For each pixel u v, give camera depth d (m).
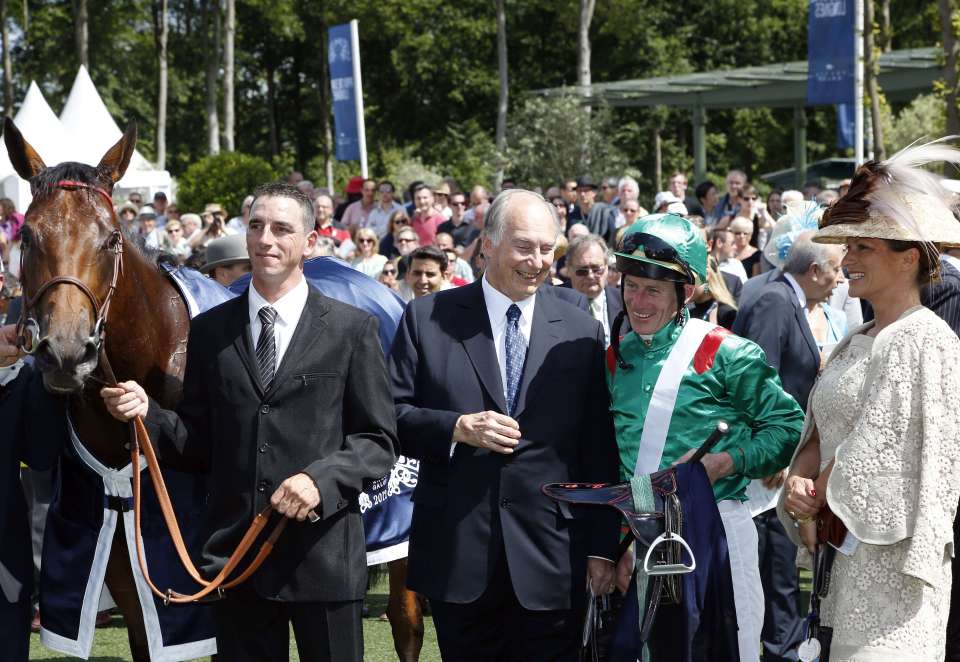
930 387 2.82
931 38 31.03
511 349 3.35
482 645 3.34
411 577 3.35
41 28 34.22
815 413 3.08
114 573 3.80
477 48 36.66
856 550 2.92
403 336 3.42
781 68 18.81
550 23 36.25
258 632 3.24
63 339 3.24
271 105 40.94
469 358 3.32
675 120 35.94
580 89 23.06
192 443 3.29
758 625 3.32
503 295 3.37
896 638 2.82
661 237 3.20
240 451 3.16
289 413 3.16
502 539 3.25
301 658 3.21
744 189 11.40
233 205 21.73
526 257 3.27
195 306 3.97
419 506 3.37
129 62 36.44
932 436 2.79
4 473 3.59
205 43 33.09
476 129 35.62
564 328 3.38
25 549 3.59
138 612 3.85
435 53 35.66
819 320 5.21
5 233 14.61
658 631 3.08
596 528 3.27
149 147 38.50
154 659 3.67
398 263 8.47
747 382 3.25
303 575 3.12
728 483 3.29
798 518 3.08
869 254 2.96
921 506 2.77
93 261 3.38
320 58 35.53
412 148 35.69
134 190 19.61
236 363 3.19
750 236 9.15
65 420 3.68
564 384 3.31
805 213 5.61
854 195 3.00
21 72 36.25
